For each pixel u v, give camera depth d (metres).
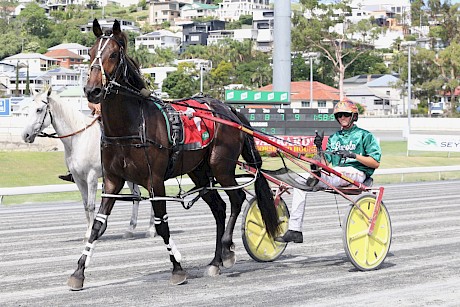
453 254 8.89
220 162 7.96
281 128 27.02
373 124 66.75
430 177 26.50
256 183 8.08
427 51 71.62
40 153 28.48
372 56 115.00
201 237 10.59
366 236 7.92
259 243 8.42
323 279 7.44
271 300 6.48
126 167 7.07
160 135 7.19
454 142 31.59
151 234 10.83
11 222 13.09
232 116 8.16
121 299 6.55
